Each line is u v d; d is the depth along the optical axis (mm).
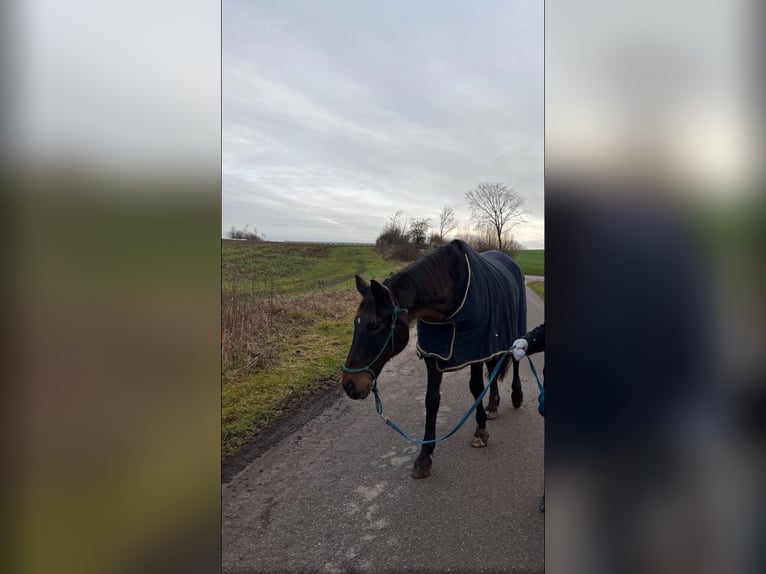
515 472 2533
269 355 5055
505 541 1894
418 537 1933
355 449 2887
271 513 2139
